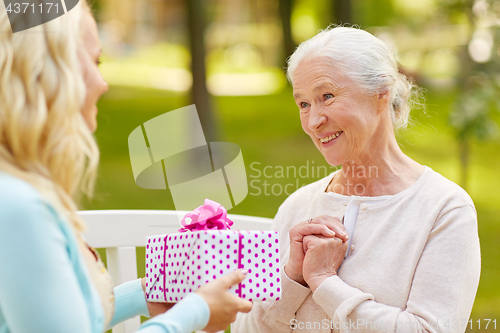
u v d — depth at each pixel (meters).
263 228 1.91
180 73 17.73
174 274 1.18
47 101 0.91
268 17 20.64
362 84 1.38
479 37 4.53
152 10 24.86
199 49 7.65
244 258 1.14
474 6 4.50
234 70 20.27
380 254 1.39
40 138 0.93
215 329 1.06
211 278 1.10
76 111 0.94
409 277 1.34
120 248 1.84
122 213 1.84
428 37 7.87
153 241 1.28
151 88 14.52
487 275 3.93
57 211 0.91
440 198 1.39
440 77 7.80
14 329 0.87
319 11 14.19
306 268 1.40
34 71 0.89
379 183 1.48
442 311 1.27
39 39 0.90
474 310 3.29
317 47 1.42
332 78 1.38
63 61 0.93
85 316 0.90
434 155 6.57
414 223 1.38
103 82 1.05
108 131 9.20
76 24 0.96
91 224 1.82
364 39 1.41
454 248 1.31
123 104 11.82
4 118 0.89
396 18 9.80
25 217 0.85
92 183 1.01
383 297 1.35
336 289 1.34
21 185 0.87
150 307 1.35
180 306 0.99
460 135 4.44
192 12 7.57
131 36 23.84
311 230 1.43
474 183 6.20
